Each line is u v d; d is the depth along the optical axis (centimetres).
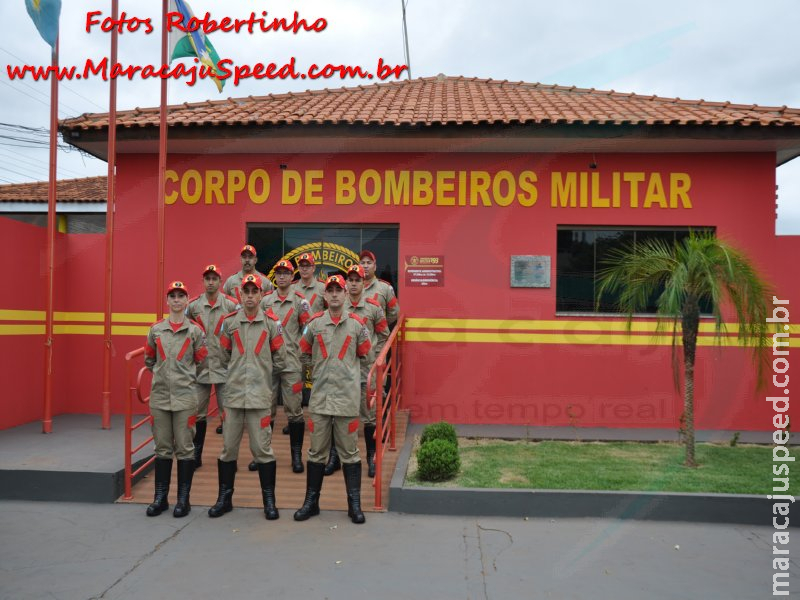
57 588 419
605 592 421
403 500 573
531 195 857
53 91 789
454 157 864
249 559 469
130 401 604
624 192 854
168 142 834
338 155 873
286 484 630
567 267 868
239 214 877
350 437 555
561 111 846
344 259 881
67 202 1319
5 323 775
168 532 521
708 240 643
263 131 804
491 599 409
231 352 569
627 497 561
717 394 836
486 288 856
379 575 444
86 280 888
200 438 668
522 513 565
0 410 770
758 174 846
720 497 555
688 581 438
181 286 575
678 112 838
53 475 597
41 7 766
